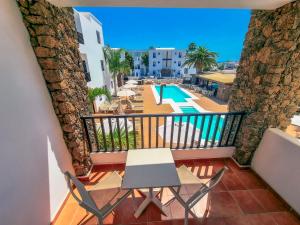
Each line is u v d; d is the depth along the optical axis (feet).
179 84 73.67
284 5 6.64
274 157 7.88
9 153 4.48
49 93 6.75
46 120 6.39
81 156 8.43
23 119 5.10
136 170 6.15
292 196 6.84
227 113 9.34
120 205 7.25
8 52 4.69
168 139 17.74
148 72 123.24
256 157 9.05
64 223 6.56
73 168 8.56
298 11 6.22
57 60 6.37
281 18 6.82
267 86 7.64
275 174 7.75
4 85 4.46
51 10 6.11
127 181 5.60
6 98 4.50
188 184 6.37
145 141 16.55
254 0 6.18
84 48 28.40
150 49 114.73
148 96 47.16
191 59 78.18
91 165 9.78
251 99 8.74
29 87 5.50
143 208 6.89
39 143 5.84
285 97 7.95
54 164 6.77
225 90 40.96
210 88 54.95
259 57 8.12
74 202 7.54
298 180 6.63
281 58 6.98
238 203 7.35
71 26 8.08
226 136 10.45
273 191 7.83
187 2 6.39
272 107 8.07
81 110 8.87
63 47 7.03
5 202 4.25
